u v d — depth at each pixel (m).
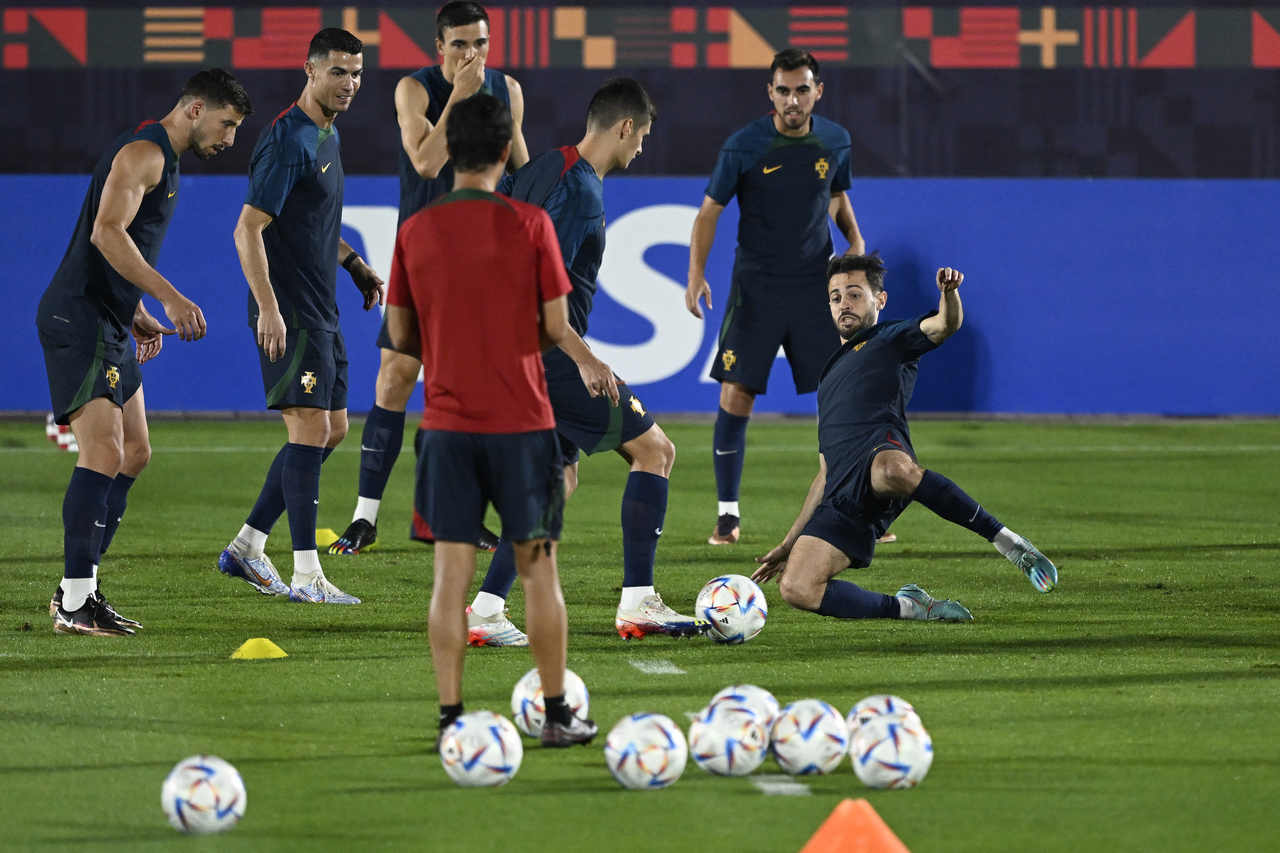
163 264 47.69
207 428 46.97
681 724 14.84
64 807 12.14
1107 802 12.25
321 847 11.18
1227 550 26.83
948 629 19.94
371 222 48.00
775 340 28.39
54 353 19.56
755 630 18.94
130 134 19.73
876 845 10.12
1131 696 16.00
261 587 22.84
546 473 13.72
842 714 15.20
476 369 13.53
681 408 48.44
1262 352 49.06
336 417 23.80
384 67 58.06
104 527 19.91
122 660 17.92
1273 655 18.20
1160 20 58.56
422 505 13.84
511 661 17.91
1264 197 48.69
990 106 58.81
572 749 14.00
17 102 57.59
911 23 58.47
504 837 11.41
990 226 48.50
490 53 58.31
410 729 14.67
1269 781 12.83
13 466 38.50
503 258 13.53
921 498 19.67
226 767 11.70
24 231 47.66
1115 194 48.53
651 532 19.44
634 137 18.91
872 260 21.22
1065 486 35.53
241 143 57.56
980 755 13.69
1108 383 48.88
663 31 58.41
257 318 21.94
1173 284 48.84
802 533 20.22
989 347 48.69
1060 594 22.62
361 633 19.75
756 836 11.43
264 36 57.81
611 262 48.03
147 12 57.59
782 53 28.19
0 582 23.50
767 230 28.42
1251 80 58.78
